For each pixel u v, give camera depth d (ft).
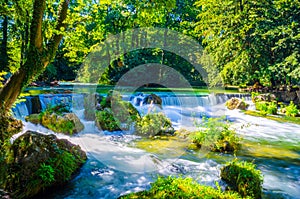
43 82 58.39
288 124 37.09
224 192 13.57
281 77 57.77
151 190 13.12
